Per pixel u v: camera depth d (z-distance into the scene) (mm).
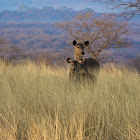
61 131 11539
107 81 22219
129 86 21062
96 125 12898
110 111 14477
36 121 12727
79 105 14672
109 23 55406
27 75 23812
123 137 11594
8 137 11281
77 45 19812
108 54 59844
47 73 27672
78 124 12477
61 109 14617
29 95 16969
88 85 18891
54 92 17219
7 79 21469
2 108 15031
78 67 19891
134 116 13680
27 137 11703
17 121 12727
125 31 56281
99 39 56781
